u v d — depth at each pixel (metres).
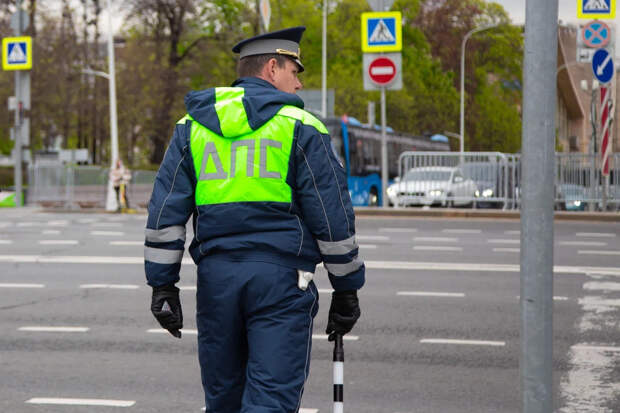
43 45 61.91
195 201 4.45
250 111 4.34
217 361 4.40
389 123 76.56
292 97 4.43
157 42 64.50
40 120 63.88
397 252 18.80
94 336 10.31
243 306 4.30
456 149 84.25
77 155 51.47
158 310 4.48
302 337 4.30
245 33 68.56
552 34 4.58
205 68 66.69
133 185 41.75
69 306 12.33
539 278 4.60
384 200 30.36
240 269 4.27
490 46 89.00
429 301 12.62
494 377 8.41
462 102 70.56
